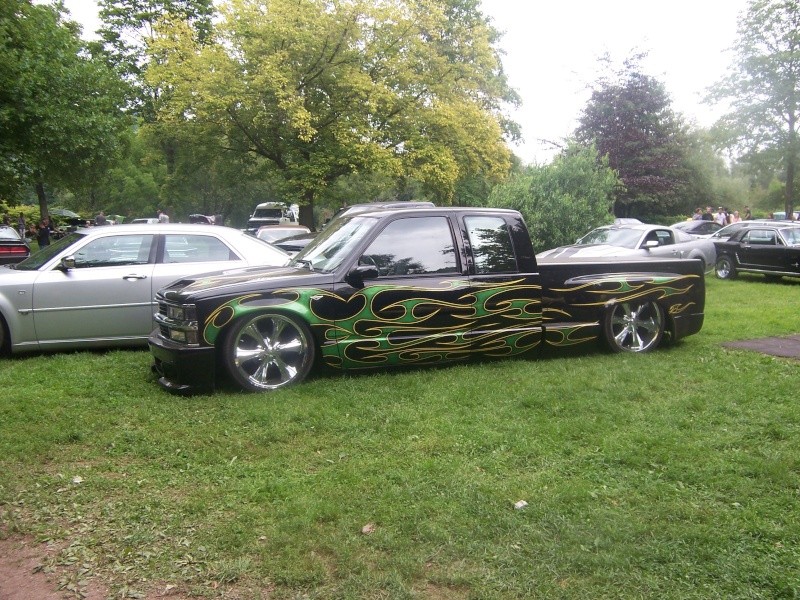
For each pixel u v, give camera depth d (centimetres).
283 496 388
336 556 321
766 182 3944
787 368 675
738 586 295
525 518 357
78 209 5647
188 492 398
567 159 1652
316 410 541
